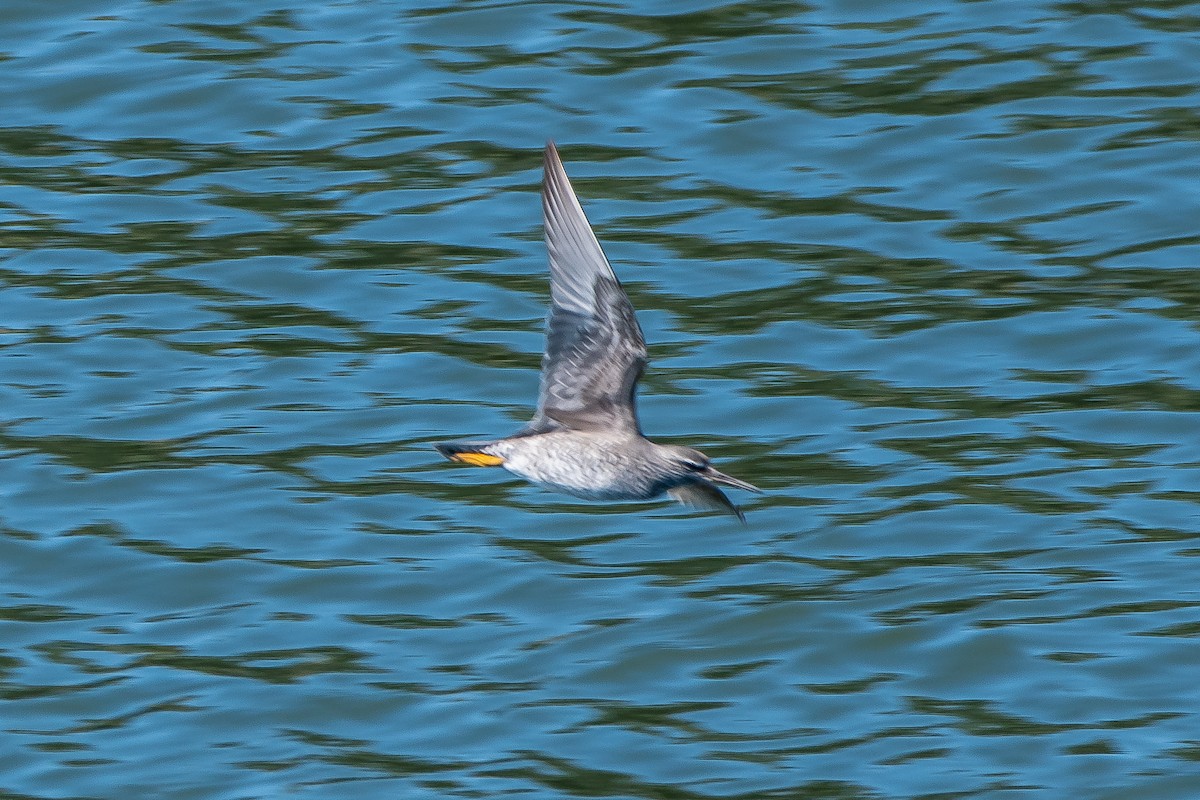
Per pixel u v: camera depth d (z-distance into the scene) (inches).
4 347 807.7
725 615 665.0
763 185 897.5
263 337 815.7
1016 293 834.2
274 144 931.3
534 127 932.0
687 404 774.5
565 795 588.4
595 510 723.4
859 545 700.7
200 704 629.6
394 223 879.7
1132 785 587.5
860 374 792.3
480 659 649.0
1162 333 809.5
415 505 723.4
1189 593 667.4
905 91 949.2
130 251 868.6
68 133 944.9
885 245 863.7
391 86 960.9
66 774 601.6
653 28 997.8
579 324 448.5
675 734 614.9
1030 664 639.1
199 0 1023.6
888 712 624.4
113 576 685.9
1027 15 1003.3
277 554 697.0
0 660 650.8
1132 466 737.6
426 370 794.8
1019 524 706.2
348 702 629.6
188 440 756.0
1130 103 938.1
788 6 1014.4
